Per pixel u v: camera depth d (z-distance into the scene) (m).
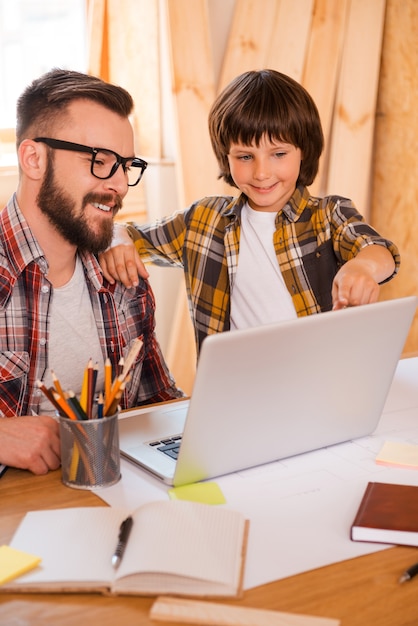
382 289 3.17
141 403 1.76
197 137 2.75
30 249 1.53
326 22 2.87
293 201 1.80
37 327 1.55
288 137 1.72
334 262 1.77
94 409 1.19
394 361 1.30
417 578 0.94
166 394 1.76
